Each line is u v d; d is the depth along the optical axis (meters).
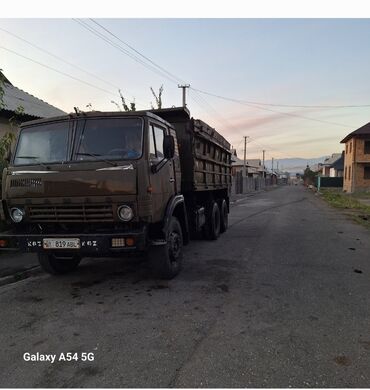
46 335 3.97
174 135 6.61
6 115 11.60
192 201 8.02
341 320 4.25
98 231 4.98
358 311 4.54
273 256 7.75
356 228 12.36
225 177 11.58
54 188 5.00
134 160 4.95
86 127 5.30
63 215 5.02
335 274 6.28
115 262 7.32
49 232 5.17
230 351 3.52
